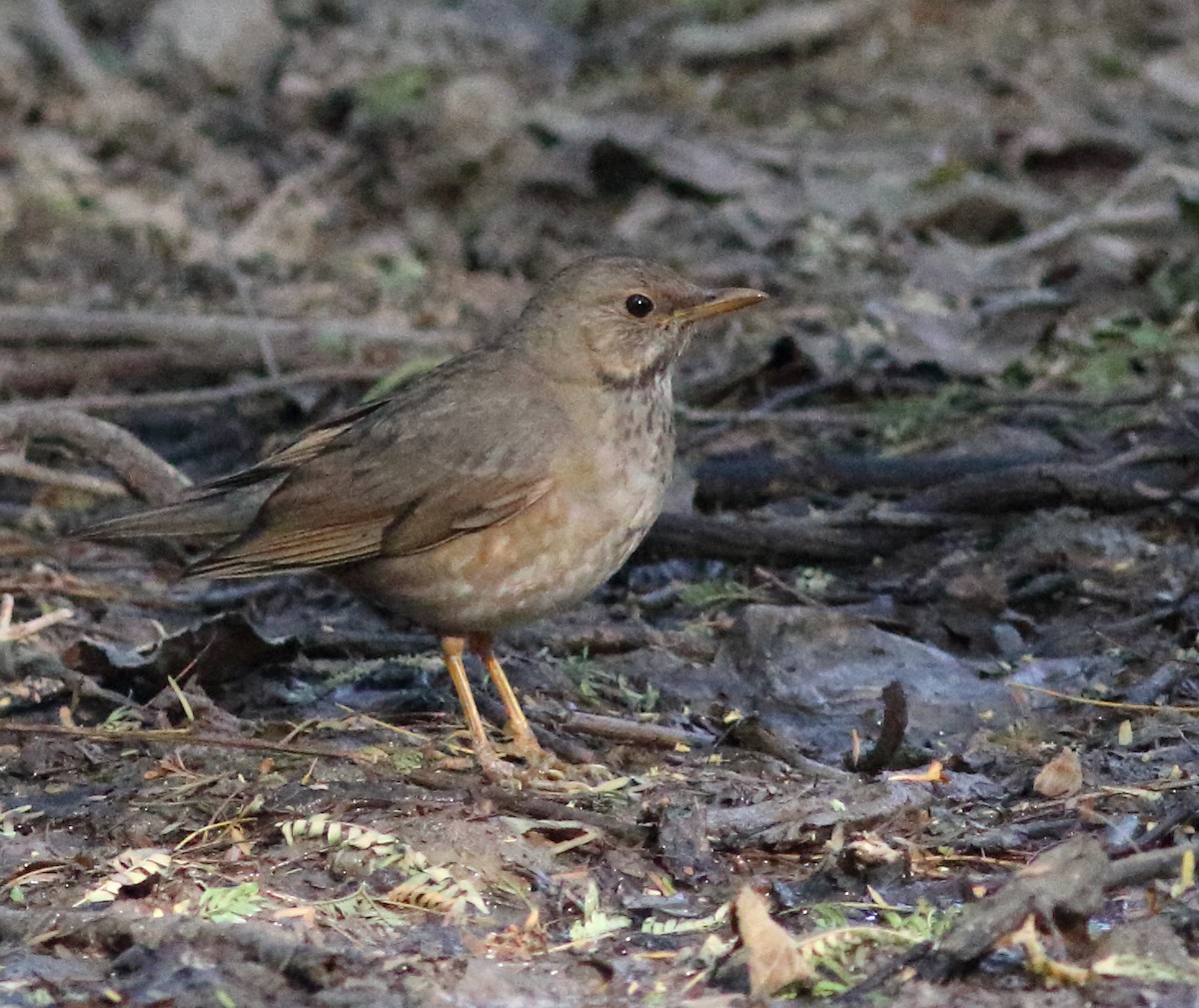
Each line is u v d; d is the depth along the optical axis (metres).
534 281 17.41
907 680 10.54
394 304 16.81
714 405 14.65
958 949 7.04
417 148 19.19
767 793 9.05
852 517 12.45
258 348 15.58
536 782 9.35
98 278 17.22
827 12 22.58
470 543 9.86
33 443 14.30
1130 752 9.44
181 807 8.89
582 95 20.92
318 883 8.18
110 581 12.73
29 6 21.98
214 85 21.00
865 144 19.39
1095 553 11.75
